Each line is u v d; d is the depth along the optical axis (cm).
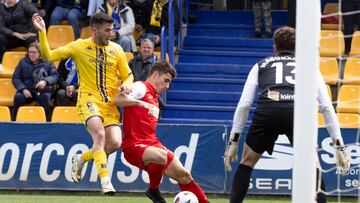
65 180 2205
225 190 2180
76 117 2514
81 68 1650
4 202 1909
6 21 2866
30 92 2608
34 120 2536
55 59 1638
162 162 1488
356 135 2128
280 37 1433
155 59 2525
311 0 1078
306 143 1074
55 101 2658
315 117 1080
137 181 2181
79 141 2206
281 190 2158
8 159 2219
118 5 2778
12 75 2747
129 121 1529
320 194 1357
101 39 1647
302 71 1080
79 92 1653
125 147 1532
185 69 2888
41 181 2209
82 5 2958
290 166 2156
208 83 2833
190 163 2189
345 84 2678
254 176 2164
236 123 1411
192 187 1518
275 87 1387
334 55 2664
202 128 2191
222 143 2184
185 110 2708
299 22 1084
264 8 2997
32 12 2856
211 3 3366
